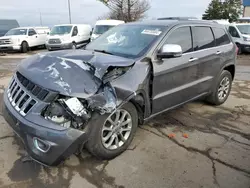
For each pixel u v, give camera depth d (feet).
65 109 7.82
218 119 14.08
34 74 8.57
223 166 9.55
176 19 14.03
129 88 9.11
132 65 9.59
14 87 9.28
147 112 10.69
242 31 47.52
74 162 9.38
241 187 8.41
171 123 13.23
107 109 8.27
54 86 7.91
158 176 8.81
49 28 66.08
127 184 8.36
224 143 11.32
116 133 9.61
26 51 55.16
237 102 17.30
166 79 11.16
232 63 16.21
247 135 12.19
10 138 10.84
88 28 59.62
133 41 11.66
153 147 10.68
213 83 14.97
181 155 10.18
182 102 12.81
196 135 11.98
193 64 12.66
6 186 8.00
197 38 13.32
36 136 7.77
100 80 8.37
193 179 8.73
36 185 8.14
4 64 33.83
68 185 8.21
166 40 11.37
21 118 8.07
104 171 8.96
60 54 10.07
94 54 10.27
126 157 9.85
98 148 8.87
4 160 9.29
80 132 7.91
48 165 8.04
